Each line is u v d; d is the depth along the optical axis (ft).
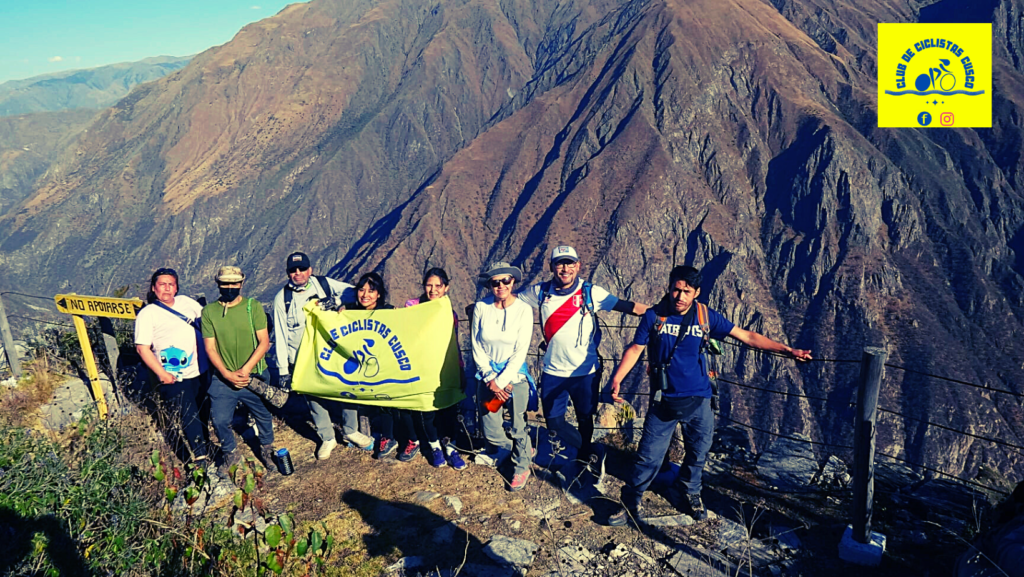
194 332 18.95
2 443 14.06
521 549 15.20
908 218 622.13
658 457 16.06
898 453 423.23
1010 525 12.37
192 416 18.78
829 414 453.17
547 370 17.90
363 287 19.61
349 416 20.52
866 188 640.58
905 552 15.12
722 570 14.48
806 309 582.35
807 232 640.58
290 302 19.95
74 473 13.89
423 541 15.71
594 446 18.65
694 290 15.02
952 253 605.73
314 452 20.92
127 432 17.13
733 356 503.20
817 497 17.71
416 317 19.06
